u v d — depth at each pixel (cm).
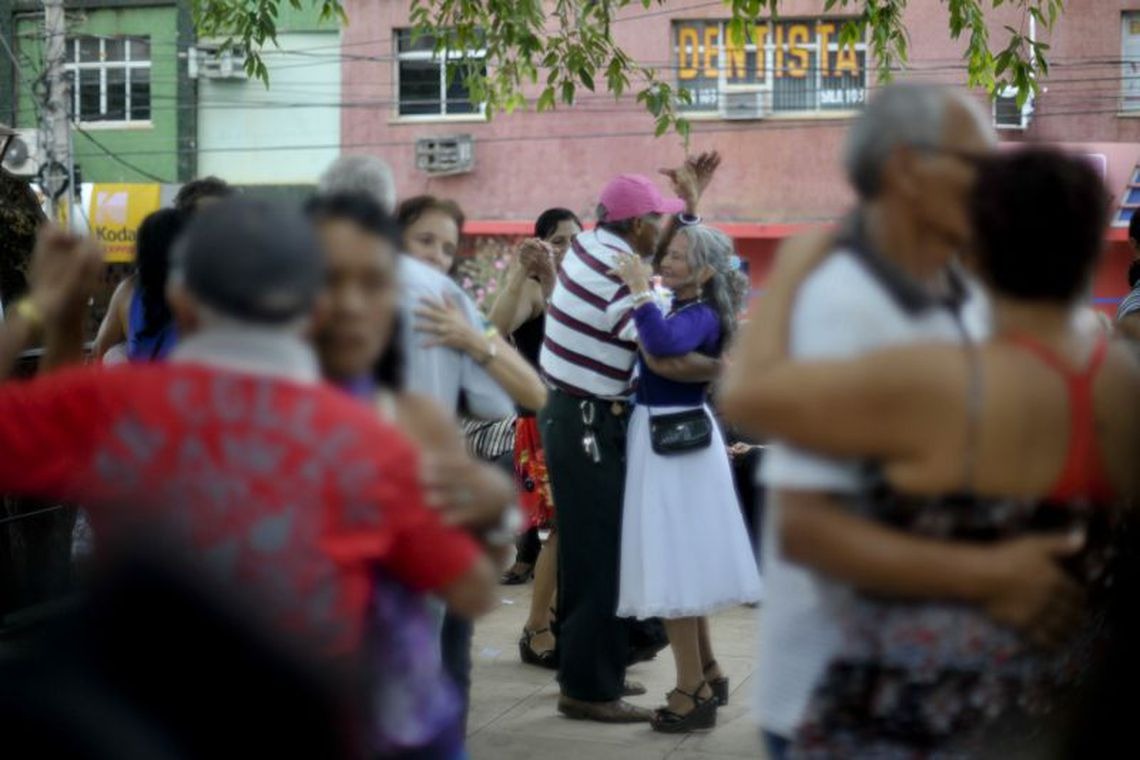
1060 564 244
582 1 1053
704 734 580
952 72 2692
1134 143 2664
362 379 282
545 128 2909
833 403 238
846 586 251
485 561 253
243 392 234
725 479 575
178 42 3041
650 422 570
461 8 1007
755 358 254
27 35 3080
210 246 236
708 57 2842
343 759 239
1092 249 244
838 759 250
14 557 528
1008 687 246
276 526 230
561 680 597
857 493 247
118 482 233
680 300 572
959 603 242
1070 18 2670
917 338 257
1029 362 241
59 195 2458
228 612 230
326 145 3016
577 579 589
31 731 229
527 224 2898
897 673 245
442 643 475
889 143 257
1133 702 254
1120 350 254
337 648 234
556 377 590
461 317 407
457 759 278
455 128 2947
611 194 589
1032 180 241
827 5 919
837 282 256
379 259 276
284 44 3002
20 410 236
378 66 2978
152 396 234
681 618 581
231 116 3042
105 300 773
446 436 296
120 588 232
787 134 2828
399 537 244
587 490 584
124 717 229
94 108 3084
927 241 261
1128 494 249
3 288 803
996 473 238
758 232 2823
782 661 263
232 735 231
